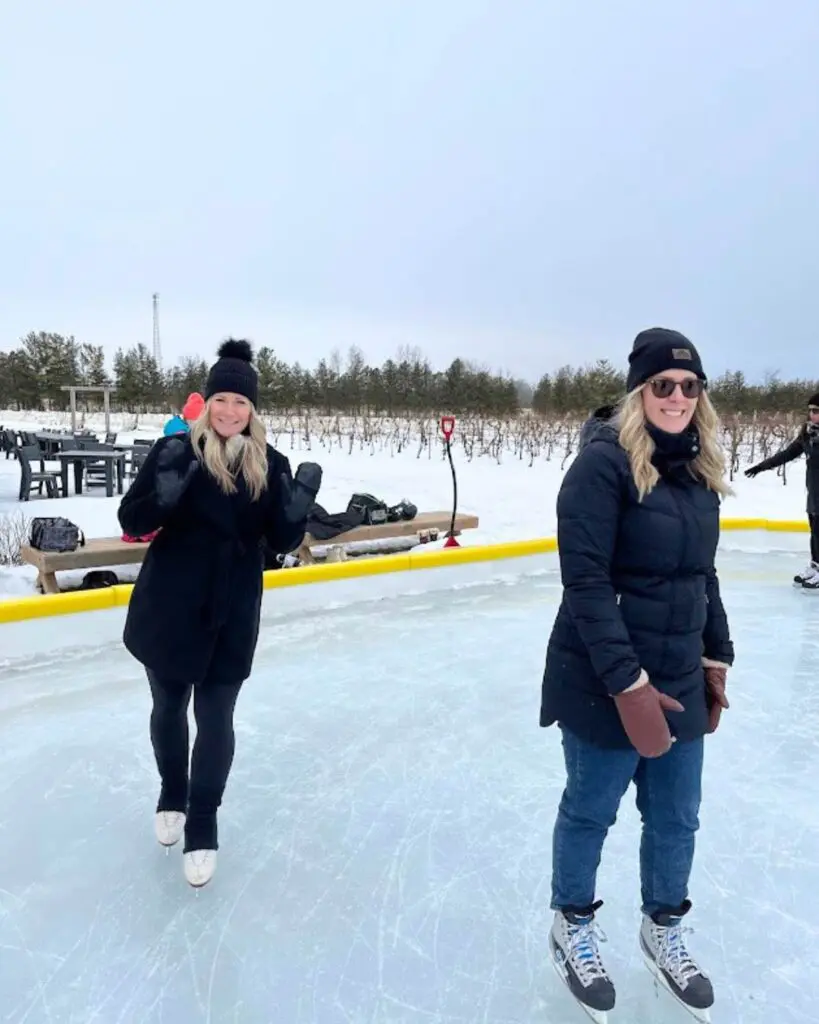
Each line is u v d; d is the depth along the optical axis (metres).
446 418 6.69
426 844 2.76
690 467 1.88
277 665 4.43
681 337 1.82
